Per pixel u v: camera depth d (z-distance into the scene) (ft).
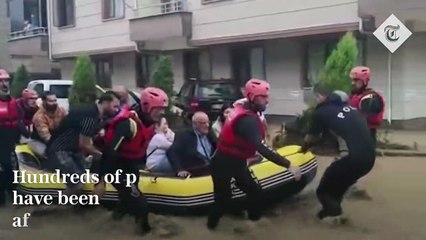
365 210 25.88
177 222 23.82
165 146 25.95
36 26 115.03
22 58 110.73
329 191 23.66
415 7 53.57
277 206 26.35
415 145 43.80
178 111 53.06
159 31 78.74
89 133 22.17
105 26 91.76
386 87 59.41
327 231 22.81
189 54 83.35
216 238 22.03
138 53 88.43
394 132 54.75
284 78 70.23
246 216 24.43
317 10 61.72
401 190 29.81
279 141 41.50
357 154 22.48
